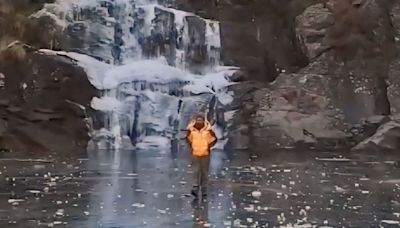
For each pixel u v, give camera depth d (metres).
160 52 35.03
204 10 37.28
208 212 11.03
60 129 29.94
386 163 22.53
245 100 32.31
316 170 19.67
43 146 28.95
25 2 34.03
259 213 10.97
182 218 10.32
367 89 31.58
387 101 31.41
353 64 32.56
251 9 36.78
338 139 30.17
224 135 31.52
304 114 30.89
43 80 30.36
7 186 14.90
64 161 22.66
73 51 33.38
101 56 33.91
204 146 13.11
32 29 32.66
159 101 32.00
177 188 14.69
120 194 13.53
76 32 33.66
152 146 31.31
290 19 36.09
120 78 31.88
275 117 30.83
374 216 10.72
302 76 32.19
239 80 34.25
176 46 35.06
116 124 31.22
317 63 32.78
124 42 34.72
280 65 35.34
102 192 13.86
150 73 32.22
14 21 32.41
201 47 35.25
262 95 31.98
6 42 31.58
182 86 32.66
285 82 32.09
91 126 30.64
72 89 30.66
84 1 34.28
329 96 31.41
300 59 34.91
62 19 33.44
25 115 29.36
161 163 21.92
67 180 16.30
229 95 32.59
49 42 32.78
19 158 24.03
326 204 12.24
